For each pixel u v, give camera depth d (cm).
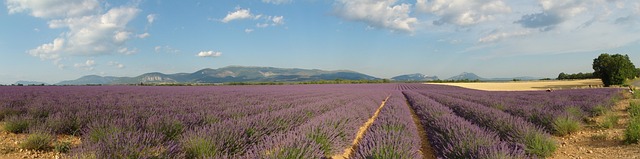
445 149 551
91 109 984
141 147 457
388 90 4031
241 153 515
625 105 1327
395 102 1592
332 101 1633
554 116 858
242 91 2883
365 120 1078
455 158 528
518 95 2338
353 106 1277
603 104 1223
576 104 1258
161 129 662
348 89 3984
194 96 1953
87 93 2044
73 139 665
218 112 957
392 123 770
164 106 1217
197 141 500
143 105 1222
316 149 502
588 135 768
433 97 2342
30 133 620
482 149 480
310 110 1095
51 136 598
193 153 493
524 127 672
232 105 1288
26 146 559
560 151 631
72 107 1007
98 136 559
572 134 801
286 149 445
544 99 1717
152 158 442
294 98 1955
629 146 613
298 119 886
